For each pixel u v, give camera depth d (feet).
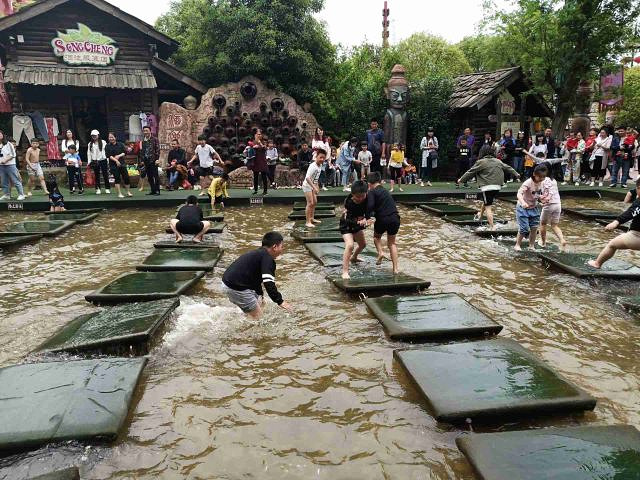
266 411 12.11
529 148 58.49
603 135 52.39
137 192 49.73
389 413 11.99
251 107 63.77
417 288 20.84
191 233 29.73
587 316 18.29
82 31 57.11
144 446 10.77
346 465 10.17
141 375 13.46
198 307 18.71
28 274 23.79
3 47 56.18
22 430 10.69
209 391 13.01
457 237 31.81
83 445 10.61
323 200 46.98
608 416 11.84
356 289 20.16
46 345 14.97
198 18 68.13
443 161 67.77
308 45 66.80
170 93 64.69
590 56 60.39
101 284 22.15
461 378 12.81
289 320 17.72
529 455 9.87
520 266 25.02
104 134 63.00
